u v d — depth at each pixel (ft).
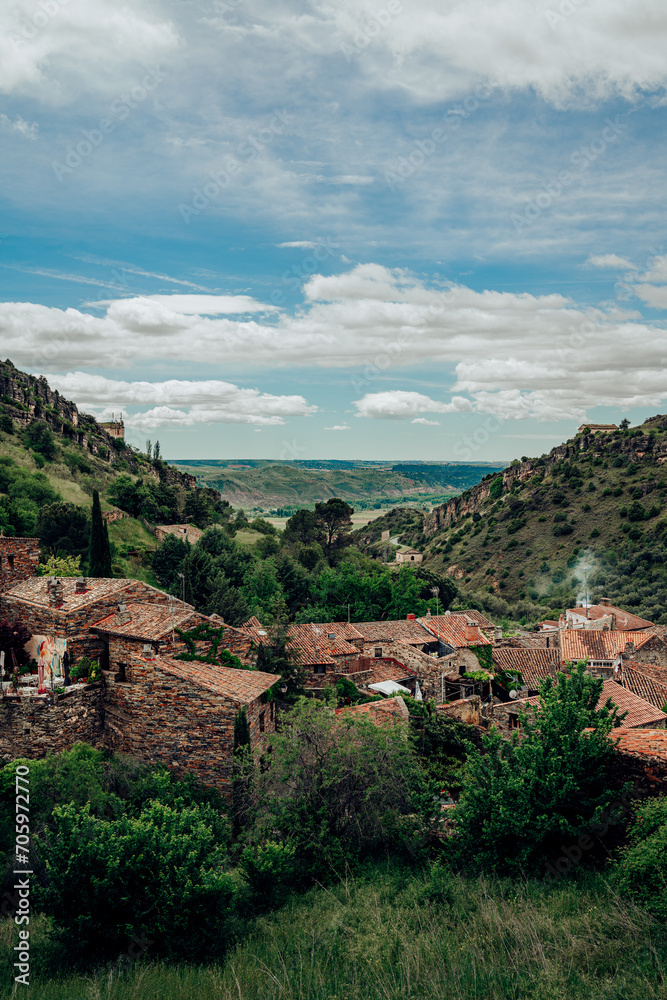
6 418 436.35
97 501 198.70
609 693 124.16
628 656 173.17
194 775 99.45
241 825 93.91
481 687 166.09
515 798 68.54
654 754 67.21
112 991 53.62
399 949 56.34
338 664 157.69
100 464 492.95
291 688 140.97
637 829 62.23
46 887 66.95
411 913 64.13
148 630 106.22
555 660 178.19
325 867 78.95
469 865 72.08
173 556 286.05
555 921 55.67
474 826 72.33
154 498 431.84
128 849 64.08
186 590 225.56
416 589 267.59
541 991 45.29
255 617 219.61
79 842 63.82
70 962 61.82
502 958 51.24
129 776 95.66
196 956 61.21
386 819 85.66
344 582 268.62
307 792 85.61
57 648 105.19
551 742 70.85
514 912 58.80
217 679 103.96
